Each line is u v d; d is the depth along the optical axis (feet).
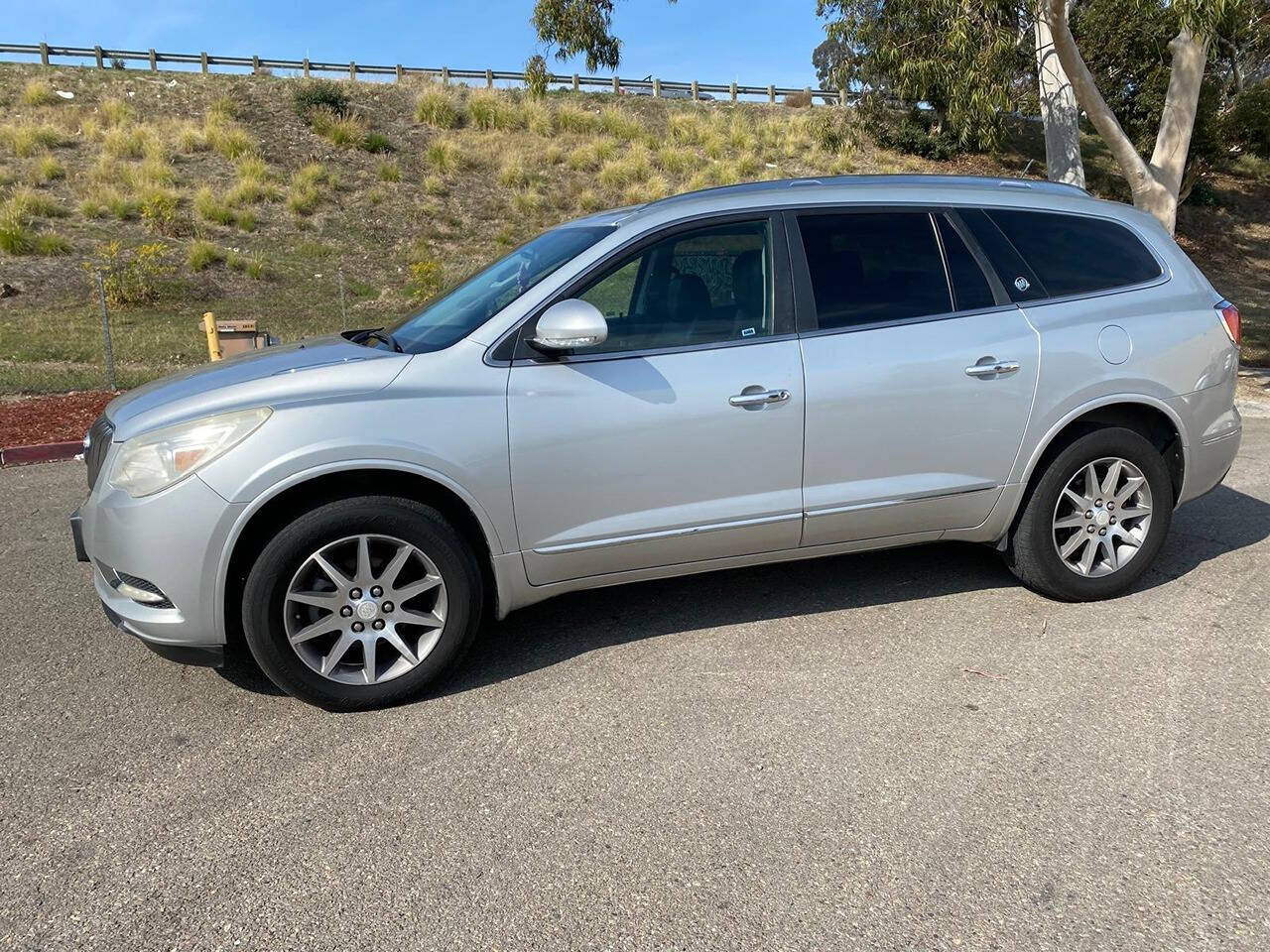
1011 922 7.73
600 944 7.58
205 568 10.77
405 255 65.87
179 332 46.55
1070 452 13.79
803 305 12.76
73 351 41.63
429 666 11.63
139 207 65.10
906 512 13.30
